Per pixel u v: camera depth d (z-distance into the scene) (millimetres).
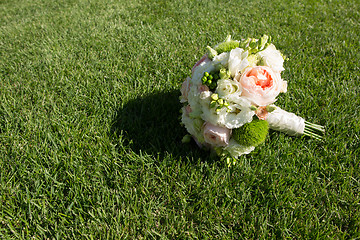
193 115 1661
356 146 2035
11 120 2275
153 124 2219
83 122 2246
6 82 2822
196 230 1610
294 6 4504
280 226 1591
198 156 1973
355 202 1684
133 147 2033
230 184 1794
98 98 2545
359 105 2402
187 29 3779
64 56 3234
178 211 1687
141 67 2988
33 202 1642
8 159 1941
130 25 4098
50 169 1879
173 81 2738
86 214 1648
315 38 3502
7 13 4996
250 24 3936
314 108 2340
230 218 1631
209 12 4355
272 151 1991
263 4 4648
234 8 4512
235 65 1533
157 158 1947
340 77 2734
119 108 2395
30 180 1804
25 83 2785
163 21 4082
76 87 2650
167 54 3193
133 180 1820
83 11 4695
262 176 1836
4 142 2102
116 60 3094
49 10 4938
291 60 3033
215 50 1788
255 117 1688
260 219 1602
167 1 4906
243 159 1924
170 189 1771
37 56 3289
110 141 2070
